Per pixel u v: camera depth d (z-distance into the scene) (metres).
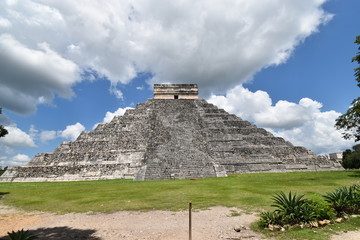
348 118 24.86
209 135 39.47
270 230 8.40
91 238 8.31
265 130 42.28
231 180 22.69
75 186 22.31
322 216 8.95
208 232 8.55
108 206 12.97
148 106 46.62
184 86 51.34
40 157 35.62
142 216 10.88
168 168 28.30
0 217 11.57
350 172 27.14
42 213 12.18
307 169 34.75
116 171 31.12
